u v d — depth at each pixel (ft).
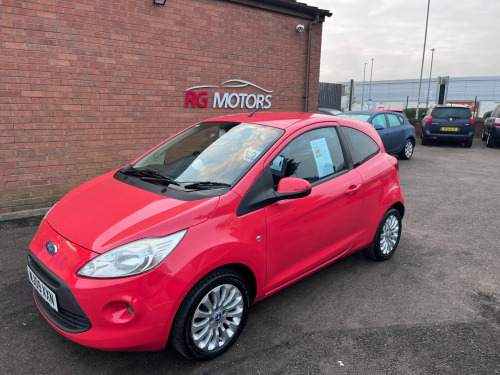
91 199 9.19
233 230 8.27
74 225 8.13
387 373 8.20
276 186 9.34
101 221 8.02
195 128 12.09
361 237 12.23
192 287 7.65
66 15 17.01
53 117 17.38
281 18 24.53
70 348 8.77
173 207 8.09
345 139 11.89
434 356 8.77
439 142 53.42
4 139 16.33
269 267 9.25
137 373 8.02
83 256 7.36
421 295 11.50
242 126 11.00
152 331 7.29
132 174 10.43
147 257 7.22
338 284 12.05
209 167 9.63
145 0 19.11
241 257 8.34
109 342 7.16
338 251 11.43
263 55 24.25
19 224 16.34
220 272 8.13
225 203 8.32
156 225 7.55
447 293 11.66
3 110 16.12
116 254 7.22
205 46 21.68
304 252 10.23
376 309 10.68
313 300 11.08
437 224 18.08
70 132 17.94
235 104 23.67
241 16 22.77
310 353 8.78
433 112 48.85
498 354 8.87
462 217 19.21
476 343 9.27
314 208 10.14
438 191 24.85
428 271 13.09
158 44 19.94
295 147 10.19
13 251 13.71
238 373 8.09
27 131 16.83
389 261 13.83
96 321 7.17
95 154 18.86
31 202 17.37
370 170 12.26
